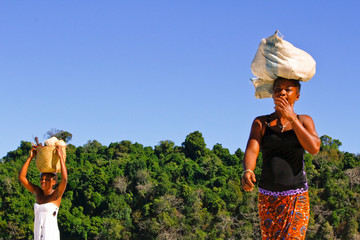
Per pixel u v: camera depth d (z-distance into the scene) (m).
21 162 93.25
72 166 96.69
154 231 78.81
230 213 81.56
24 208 77.44
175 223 80.00
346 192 81.12
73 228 78.19
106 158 105.25
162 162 103.94
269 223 3.96
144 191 87.38
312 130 3.94
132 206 86.81
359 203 79.62
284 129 3.96
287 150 3.95
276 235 3.92
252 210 80.50
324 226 73.81
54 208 5.74
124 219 82.81
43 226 5.69
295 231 3.88
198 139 108.94
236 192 84.81
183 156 106.88
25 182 5.80
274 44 3.87
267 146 4.01
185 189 85.44
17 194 79.69
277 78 3.94
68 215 79.31
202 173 96.31
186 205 83.25
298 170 3.97
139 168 93.00
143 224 80.88
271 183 3.97
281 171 3.94
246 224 78.88
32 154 5.87
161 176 92.19
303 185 3.97
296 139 3.93
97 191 87.50
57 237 5.74
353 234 75.00
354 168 87.44
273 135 3.97
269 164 3.99
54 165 5.67
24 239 74.69
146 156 107.62
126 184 89.56
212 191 85.88
